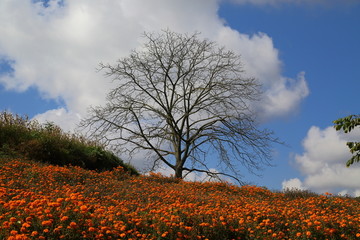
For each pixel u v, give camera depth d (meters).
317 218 7.12
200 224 6.08
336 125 13.90
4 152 13.52
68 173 11.74
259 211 7.65
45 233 4.81
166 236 5.65
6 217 5.16
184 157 18.83
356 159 13.45
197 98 19.50
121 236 5.15
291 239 6.26
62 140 16.62
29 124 17.03
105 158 17.70
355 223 7.25
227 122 18.70
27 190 8.22
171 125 18.69
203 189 12.59
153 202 8.39
